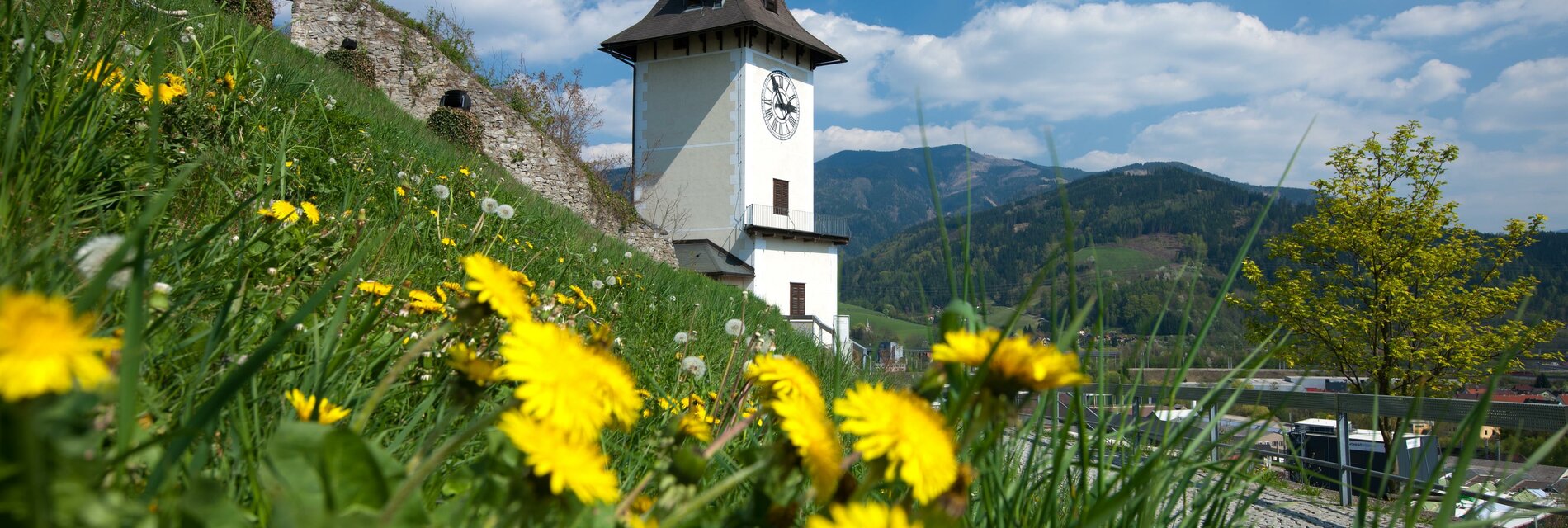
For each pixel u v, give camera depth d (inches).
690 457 32.2
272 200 107.3
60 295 43.2
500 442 33.0
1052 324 45.6
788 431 29.1
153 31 126.0
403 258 133.0
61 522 17.4
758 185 1238.9
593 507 32.3
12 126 59.2
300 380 53.6
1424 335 693.3
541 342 26.4
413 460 32.2
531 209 356.8
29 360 14.0
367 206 180.2
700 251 1203.2
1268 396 113.3
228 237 79.7
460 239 175.2
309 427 29.2
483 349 61.5
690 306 261.0
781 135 1274.6
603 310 166.9
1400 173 721.6
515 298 29.6
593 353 28.5
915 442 25.0
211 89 148.2
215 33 166.2
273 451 28.7
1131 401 53.9
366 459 28.6
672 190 1269.7
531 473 27.5
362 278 86.7
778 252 1254.9
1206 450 53.0
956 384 31.8
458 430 60.4
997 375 28.7
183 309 55.6
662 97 1282.0
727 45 1226.0
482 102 800.3
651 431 74.6
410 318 70.1
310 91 268.2
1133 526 51.3
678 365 104.5
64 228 59.4
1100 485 49.2
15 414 16.0
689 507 29.4
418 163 295.7
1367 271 727.7
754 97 1229.1
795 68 1304.1
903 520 22.0
